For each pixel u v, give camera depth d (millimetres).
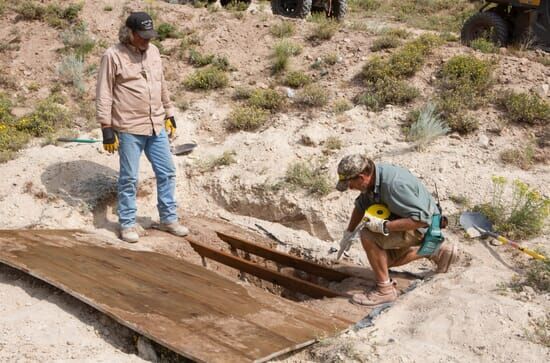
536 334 4352
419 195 4973
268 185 7047
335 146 7594
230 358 4027
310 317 4750
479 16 11195
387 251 5375
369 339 4449
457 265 5598
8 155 7648
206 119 8633
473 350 4293
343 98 8602
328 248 6406
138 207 7145
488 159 7098
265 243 6641
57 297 5023
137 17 5871
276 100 8609
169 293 4988
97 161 7516
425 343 4398
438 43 9297
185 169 7680
